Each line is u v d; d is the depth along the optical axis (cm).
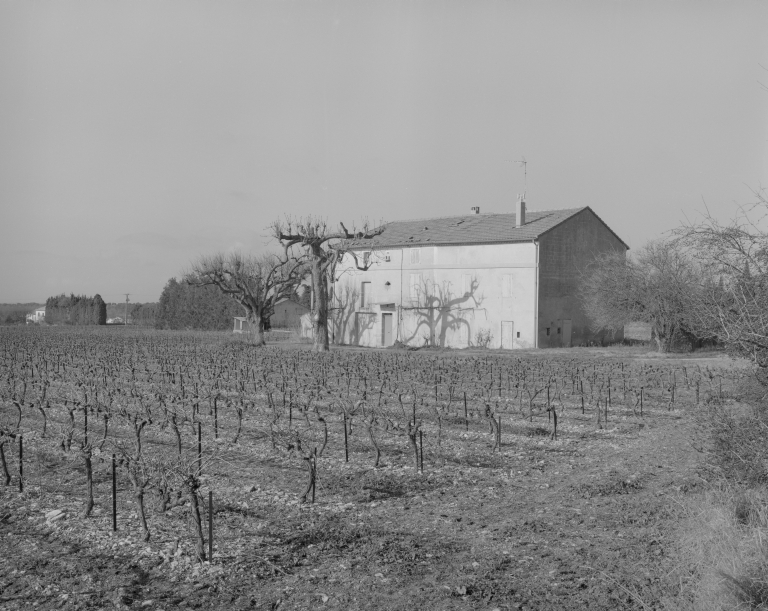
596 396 2280
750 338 912
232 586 788
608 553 875
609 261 4325
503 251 4775
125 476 1228
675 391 2416
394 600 752
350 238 4519
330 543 919
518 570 829
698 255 990
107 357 3572
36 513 1027
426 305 5116
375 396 2238
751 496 919
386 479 1248
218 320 8069
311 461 1105
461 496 1152
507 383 2544
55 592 767
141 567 835
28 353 3853
